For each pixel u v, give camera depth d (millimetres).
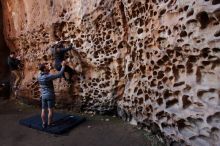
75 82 7066
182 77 4359
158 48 4809
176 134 4402
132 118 5992
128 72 5949
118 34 6141
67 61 7023
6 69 10109
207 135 3801
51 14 7277
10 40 9172
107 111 6641
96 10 6277
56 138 5445
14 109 8023
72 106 7254
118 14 5996
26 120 6590
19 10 8359
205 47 3732
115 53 6270
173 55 4434
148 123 5359
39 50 7840
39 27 7648
